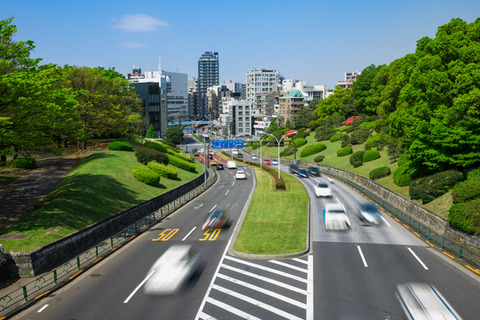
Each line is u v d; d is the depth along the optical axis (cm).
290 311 1475
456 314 1417
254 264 2048
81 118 5728
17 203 3036
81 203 2973
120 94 6644
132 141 7844
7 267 1894
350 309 1481
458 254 2152
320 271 1927
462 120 3134
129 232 2853
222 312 1474
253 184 5656
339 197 4325
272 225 2902
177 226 3028
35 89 2417
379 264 2023
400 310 1466
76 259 2211
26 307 1562
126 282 1819
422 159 3422
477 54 3216
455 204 2584
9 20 2655
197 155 11019
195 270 1961
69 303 1598
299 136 10806
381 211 3478
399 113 4225
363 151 6475
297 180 5906
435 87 3409
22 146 2819
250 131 16900
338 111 11569
